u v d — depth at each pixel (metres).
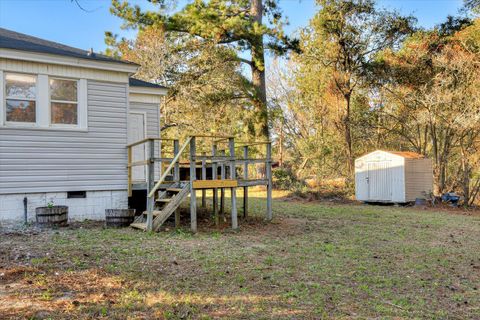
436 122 17.23
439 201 16.27
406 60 19.03
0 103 8.34
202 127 23.12
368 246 7.52
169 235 7.77
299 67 26.67
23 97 8.63
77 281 4.64
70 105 9.21
